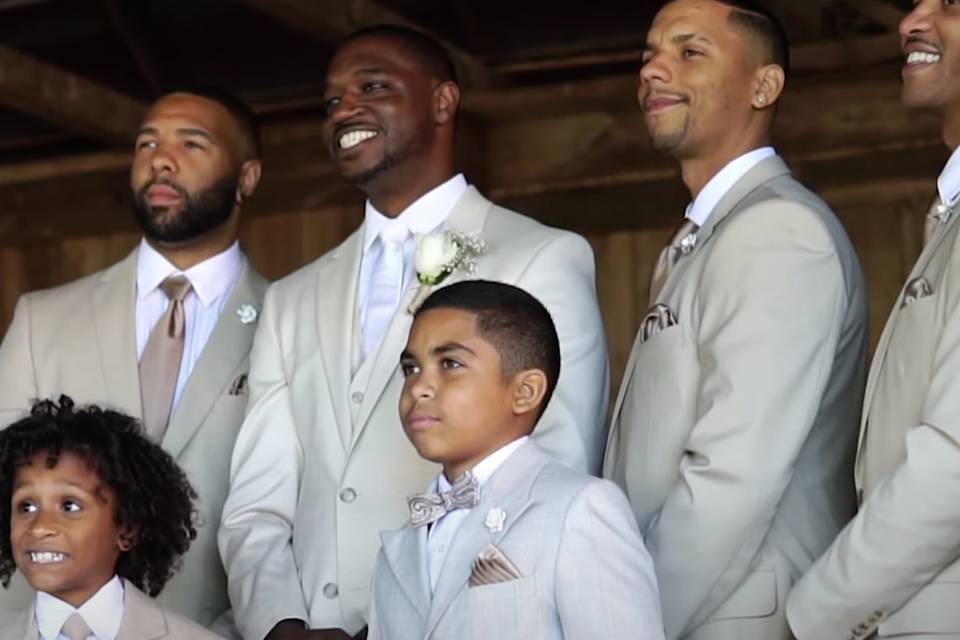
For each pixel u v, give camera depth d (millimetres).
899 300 3744
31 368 4734
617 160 7219
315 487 4215
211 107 4941
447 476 3467
